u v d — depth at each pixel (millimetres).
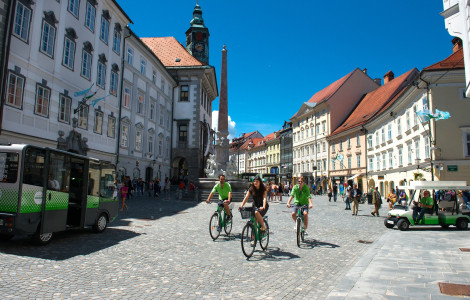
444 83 24781
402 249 8844
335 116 54969
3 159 8008
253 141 104375
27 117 17531
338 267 7047
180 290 5344
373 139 40875
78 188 10305
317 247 9234
